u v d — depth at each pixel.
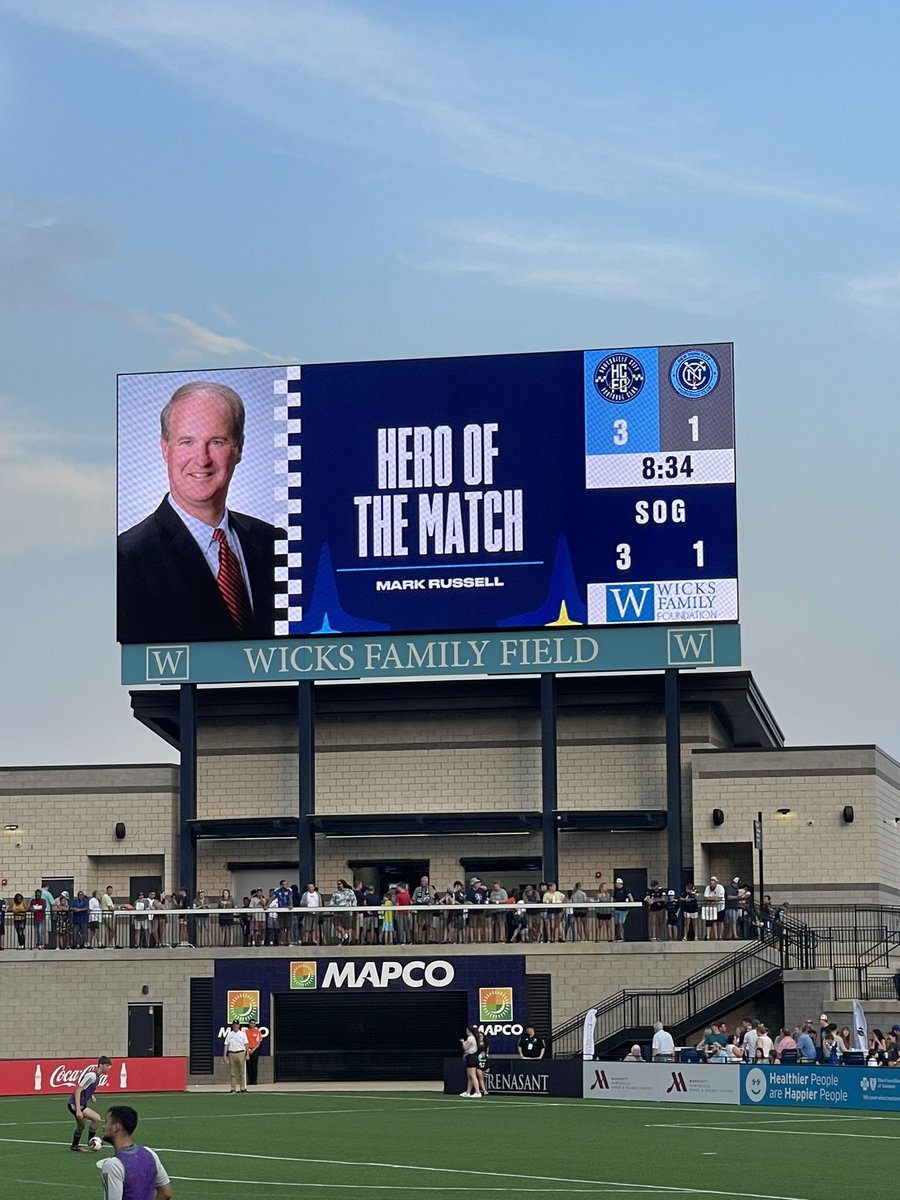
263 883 62.22
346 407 60.31
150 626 60.25
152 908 56.97
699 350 58.88
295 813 61.69
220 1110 43.09
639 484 58.72
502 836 61.22
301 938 55.94
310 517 60.03
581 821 58.62
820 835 58.75
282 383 60.69
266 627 59.78
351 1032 55.62
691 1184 27.36
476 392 59.75
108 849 62.12
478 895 56.03
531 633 58.75
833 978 51.28
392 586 59.44
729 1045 47.44
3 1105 45.94
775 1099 42.84
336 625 59.50
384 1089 52.09
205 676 59.88
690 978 53.38
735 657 57.72
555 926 54.81
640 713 60.59
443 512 59.44
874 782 58.78
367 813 61.31
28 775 62.78
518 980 54.44
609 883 60.31
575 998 54.12
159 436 61.03
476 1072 48.06
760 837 56.22
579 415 59.22
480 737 61.44
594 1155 31.59
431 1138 34.91
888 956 54.69
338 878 61.78
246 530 60.28
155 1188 17.62
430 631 59.12
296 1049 55.66
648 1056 50.22
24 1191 26.53
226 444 60.69
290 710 62.03
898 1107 41.06
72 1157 32.19
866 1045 46.00
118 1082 51.06
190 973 55.88
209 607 60.09
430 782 61.50
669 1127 37.03
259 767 62.03
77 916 56.56
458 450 59.59
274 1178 28.14
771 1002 54.06
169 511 60.69
